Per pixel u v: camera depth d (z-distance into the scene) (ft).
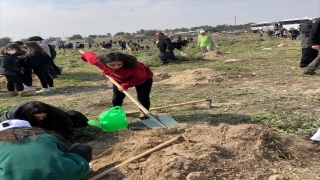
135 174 12.51
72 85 37.29
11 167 9.73
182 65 48.49
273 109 20.92
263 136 14.83
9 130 10.62
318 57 32.58
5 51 31.19
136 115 21.57
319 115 19.38
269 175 12.85
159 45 51.08
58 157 10.42
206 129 16.38
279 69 38.11
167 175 12.20
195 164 12.71
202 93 27.32
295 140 15.61
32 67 32.58
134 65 17.74
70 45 138.92
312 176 12.74
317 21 31.60
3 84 39.14
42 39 40.65
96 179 12.34
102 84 36.94
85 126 18.98
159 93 28.43
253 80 31.94
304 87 27.48
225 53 64.49
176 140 14.82
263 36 168.96
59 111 15.16
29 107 13.08
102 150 15.76
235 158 13.69
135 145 15.15
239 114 20.27
